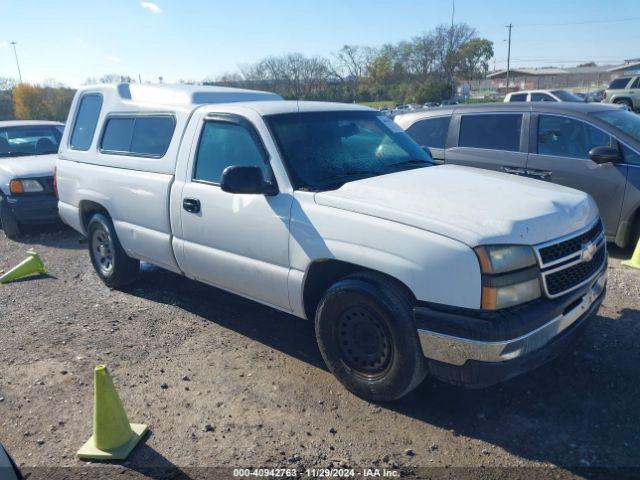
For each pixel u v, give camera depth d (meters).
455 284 3.08
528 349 3.10
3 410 3.74
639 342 4.32
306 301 3.91
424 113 7.94
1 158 9.30
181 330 4.91
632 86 26.61
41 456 3.25
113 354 4.48
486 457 3.09
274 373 4.09
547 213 3.37
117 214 5.43
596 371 3.92
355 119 4.71
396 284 3.37
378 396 3.56
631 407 3.49
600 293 3.82
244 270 4.21
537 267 3.16
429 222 3.21
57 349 4.61
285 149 4.03
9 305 5.69
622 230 6.27
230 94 5.34
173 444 3.31
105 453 3.19
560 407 3.52
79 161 6.03
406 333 3.29
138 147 5.28
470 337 3.03
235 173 3.78
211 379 4.03
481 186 3.79
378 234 3.36
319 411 3.58
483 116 7.30
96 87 6.13
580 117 6.55
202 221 4.46
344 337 3.68
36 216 8.37
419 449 3.18
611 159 6.17
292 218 3.80
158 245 4.99
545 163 6.69
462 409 3.54
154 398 3.80
